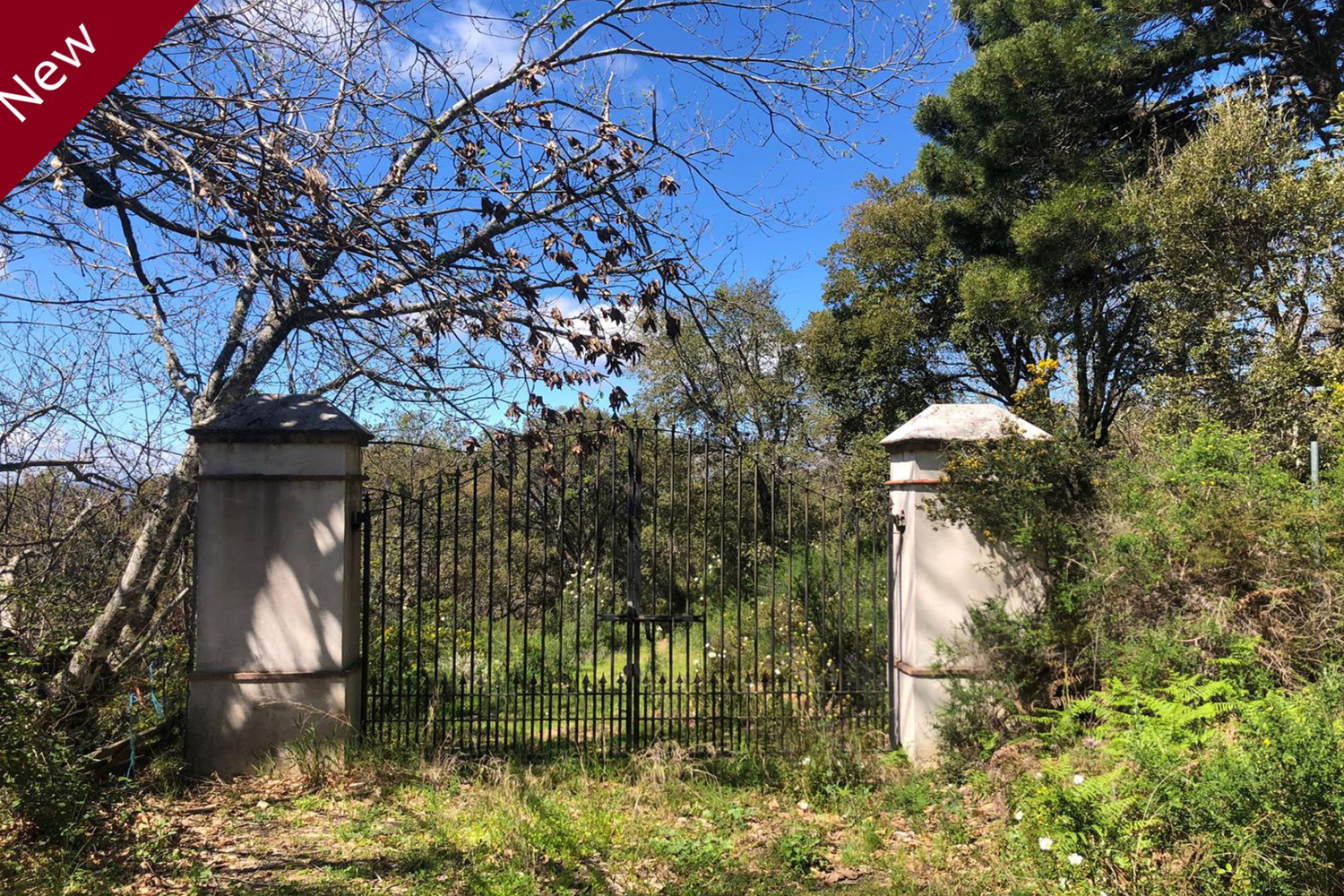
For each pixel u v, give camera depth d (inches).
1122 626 209.5
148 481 237.9
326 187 155.2
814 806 201.5
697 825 189.2
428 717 233.5
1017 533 225.0
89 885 146.7
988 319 628.1
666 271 190.5
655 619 235.6
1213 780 127.4
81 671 205.2
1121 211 499.5
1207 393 426.9
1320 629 184.4
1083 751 177.3
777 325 763.4
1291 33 482.3
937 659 228.8
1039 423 256.4
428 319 172.6
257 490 221.1
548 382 182.1
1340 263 375.2
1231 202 414.0
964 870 159.8
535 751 234.8
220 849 171.2
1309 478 287.6
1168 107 538.9
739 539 244.7
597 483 235.6
